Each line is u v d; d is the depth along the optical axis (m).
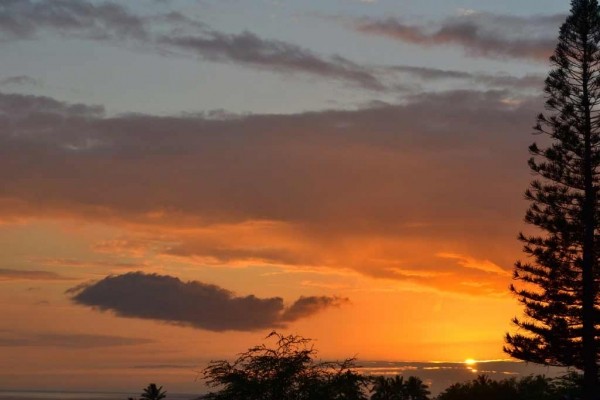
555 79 48.91
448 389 74.06
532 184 49.03
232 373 25.02
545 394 56.28
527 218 48.72
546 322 48.38
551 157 48.56
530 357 49.06
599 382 47.44
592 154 48.00
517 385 70.19
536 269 48.56
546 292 48.62
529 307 48.75
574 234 47.69
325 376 25.02
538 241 48.50
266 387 24.50
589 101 48.53
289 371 24.66
